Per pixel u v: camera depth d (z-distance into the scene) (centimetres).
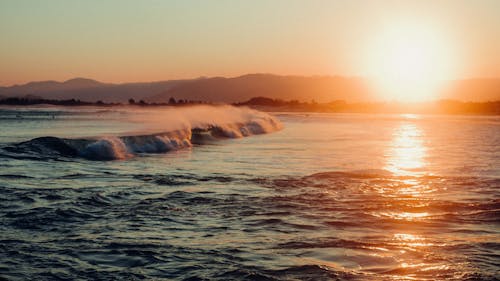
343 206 1390
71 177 1747
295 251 977
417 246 1024
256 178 1861
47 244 977
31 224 1105
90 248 962
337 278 845
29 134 3916
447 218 1270
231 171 2047
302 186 1705
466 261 941
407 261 934
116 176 1811
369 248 1005
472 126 8019
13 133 4050
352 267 898
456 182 1838
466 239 1083
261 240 1048
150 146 2850
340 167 2253
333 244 1025
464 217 1284
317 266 895
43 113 12594
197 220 1206
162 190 1566
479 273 884
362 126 7462
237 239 1051
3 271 834
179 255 938
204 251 964
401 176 1967
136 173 1909
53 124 5928
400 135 5112
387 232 1127
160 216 1232
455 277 863
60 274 836
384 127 7138
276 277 844
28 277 818
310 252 972
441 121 10706
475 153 3069
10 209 1224
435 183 1811
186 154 2742
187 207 1341
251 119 6056
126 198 1422
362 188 1686
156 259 913
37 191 1454
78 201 1342
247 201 1434
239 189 1623
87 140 2531
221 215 1264
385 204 1420
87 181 1677
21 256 905
